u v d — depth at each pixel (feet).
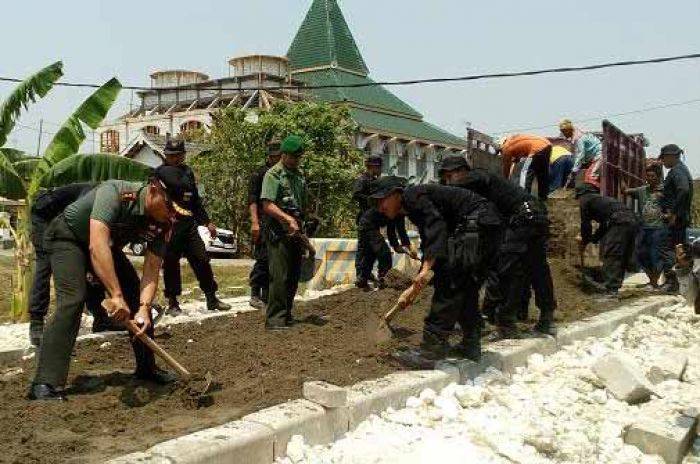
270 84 126.82
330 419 14.58
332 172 88.43
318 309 29.35
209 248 83.35
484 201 20.39
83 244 16.87
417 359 19.63
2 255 83.92
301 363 19.34
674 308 32.78
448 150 125.59
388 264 33.32
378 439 14.53
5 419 14.84
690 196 35.19
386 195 19.72
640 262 38.29
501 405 17.34
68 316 16.51
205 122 124.67
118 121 135.54
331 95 135.95
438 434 15.01
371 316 27.12
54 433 13.98
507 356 21.07
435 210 19.60
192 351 21.79
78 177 35.73
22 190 35.76
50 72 37.42
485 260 20.03
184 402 15.66
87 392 17.21
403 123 142.10
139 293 18.13
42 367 16.37
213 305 30.86
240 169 89.92
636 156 52.75
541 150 32.63
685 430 16.40
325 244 41.55
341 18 153.89
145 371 18.02
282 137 89.30
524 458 14.05
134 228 16.70
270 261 24.50
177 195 28.22
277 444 13.28
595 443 15.81
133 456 11.61
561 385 19.52
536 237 23.91
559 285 36.06
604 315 29.12
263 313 29.12
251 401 15.90
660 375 21.39
